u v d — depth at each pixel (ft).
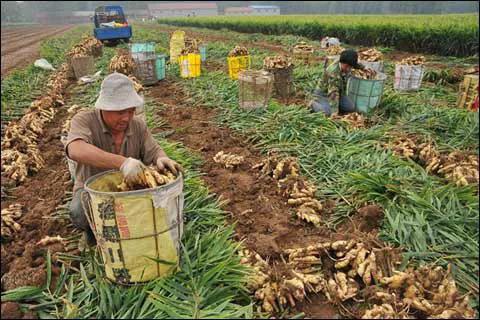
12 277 9.30
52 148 19.22
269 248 10.56
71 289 8.97
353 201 12.67
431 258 10.08
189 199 12.32
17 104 26.86
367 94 20.61
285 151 16.49
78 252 10.57
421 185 13.07
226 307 8.54
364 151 15.94
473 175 13.61
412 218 11.18
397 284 8.98
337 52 35.14
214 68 36.63
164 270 9.04
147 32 104.32
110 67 31.96
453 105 22.86
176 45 38.83
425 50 44.65
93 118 9.62
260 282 9.07
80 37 95.30
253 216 12.46
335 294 8.96
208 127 20.59
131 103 9.09
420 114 19.70
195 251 9.87
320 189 13.71
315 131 17.88
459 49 41.11
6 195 14.34
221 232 10.77
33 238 11.64
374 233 11.12
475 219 10.97
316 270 9.96
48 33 136.46
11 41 97.04
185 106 24.71
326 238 11.35
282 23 75.77
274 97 24.80
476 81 21.13
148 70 30.73
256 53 43.47
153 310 8.29
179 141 19.02
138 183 8.50
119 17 77.56
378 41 51.03
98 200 8.18
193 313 8.25
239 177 15.05
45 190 14.52
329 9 345.92
